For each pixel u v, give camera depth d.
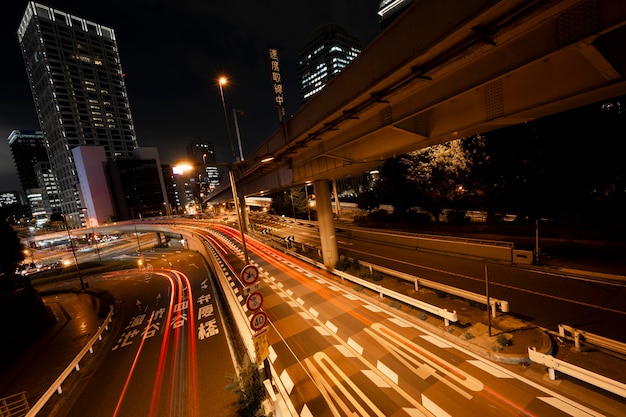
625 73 6.05
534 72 7.54
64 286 51.62
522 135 20.47
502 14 5.77
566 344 10.33
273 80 17.66
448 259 23.00
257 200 102.62
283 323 16.22
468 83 8.24
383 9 115.06
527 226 25.23
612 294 13.54
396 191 36.22
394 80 9.09
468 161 24.66
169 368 15.70
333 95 12.18
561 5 5.21
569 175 18.94
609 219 21.09
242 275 9.09
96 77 137.75
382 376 10.57
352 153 16.58
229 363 15.00
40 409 13.56
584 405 7.86
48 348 24.77
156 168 126.12
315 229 51.69
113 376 16.19
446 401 8.89
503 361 10.16
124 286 44.41
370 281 19.53
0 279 30.61
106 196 116.06
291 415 9.20
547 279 16.28
